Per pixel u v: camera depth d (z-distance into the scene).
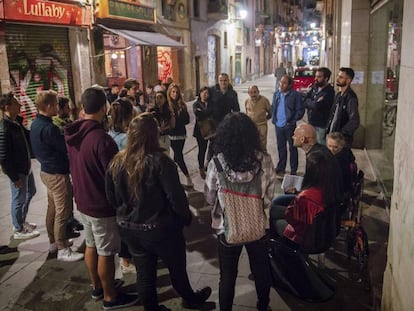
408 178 2.40
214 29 24.19
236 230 2.82
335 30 15.30
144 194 2.88
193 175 7.33
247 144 2.76
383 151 7.60
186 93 20.06
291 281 3.52
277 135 7.01
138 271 3.15
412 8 2.40
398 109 2.82
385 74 7.50
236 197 2.81
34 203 6.07
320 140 6.30
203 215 5.39
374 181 6.42
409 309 2.24
